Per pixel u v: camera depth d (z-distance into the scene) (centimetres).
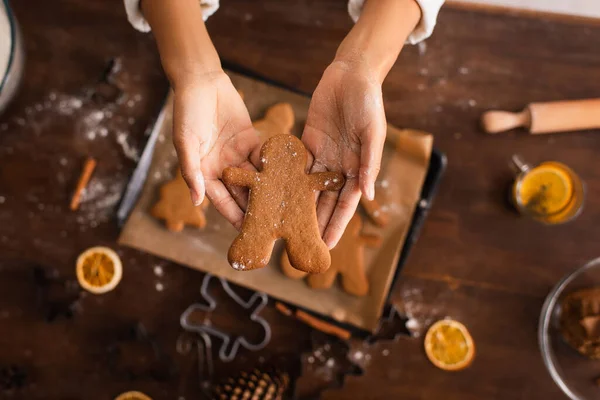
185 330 97
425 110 99
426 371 97
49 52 99
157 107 99
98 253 97
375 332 96
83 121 98
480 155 98
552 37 99
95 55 99
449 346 97
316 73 99
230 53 99
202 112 72
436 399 97
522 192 96
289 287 95
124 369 96
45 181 98
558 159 98
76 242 97
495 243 98
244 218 70
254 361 97
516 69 99
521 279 97
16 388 96
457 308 97
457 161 98
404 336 97
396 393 97
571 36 99
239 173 71
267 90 97
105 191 98
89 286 96
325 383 96
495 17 99
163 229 95
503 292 97
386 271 94
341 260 94
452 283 97
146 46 99
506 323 97
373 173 69
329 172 71
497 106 99
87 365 97
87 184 98
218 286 97
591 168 98
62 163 98
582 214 98
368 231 95
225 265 95
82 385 97
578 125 95
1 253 97
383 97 99
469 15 99
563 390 96
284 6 99
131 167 98
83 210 97
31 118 98
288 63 99
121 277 97
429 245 98
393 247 94
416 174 94
